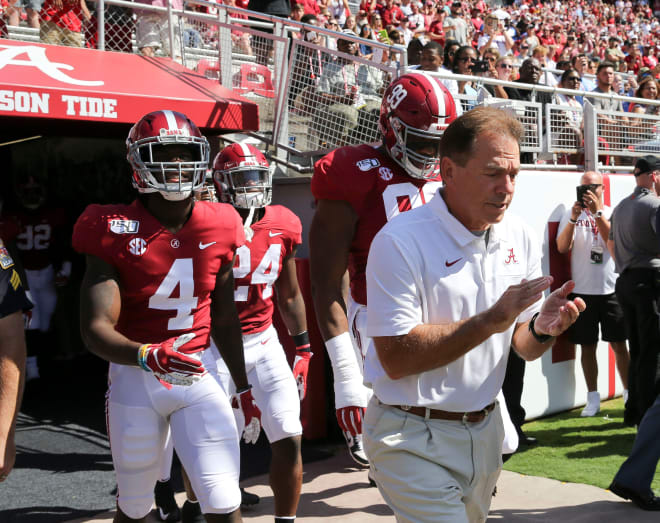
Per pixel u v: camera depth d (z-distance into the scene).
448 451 2.13
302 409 5.08
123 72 6.29
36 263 7.04
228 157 3.66
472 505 2.25
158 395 2.54
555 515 3.77
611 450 4.84
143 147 2.49
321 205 3.38
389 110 3.21
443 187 2.12
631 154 6.95
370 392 3.37
